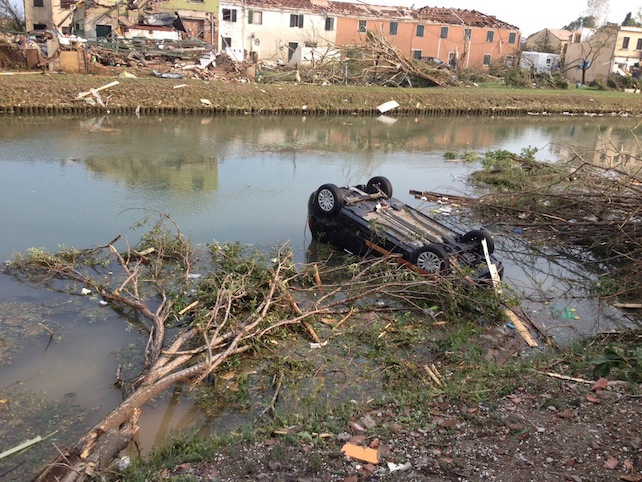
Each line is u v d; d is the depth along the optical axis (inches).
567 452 164.1
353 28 1770.4
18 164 581.9
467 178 637.9
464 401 201.8
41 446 186.5
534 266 390.0
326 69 1416.1
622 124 1309.1
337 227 376.2
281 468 164.4
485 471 157.9
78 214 436.8
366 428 186.9
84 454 168.2
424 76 1477.6
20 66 1073.5
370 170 660.7
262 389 223.1
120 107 975.0
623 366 208.7
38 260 327.6
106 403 213.0
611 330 284.4
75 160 613.6
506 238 440.5
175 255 356.2
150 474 164.1
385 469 161.6
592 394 199.0
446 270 307.1
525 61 1956.2
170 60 1274.6
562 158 795.4
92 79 1023.6
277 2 1702.8
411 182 613.0
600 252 416.2
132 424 188.2
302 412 205.3
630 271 367.6
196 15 1526.8
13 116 874.8
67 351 246.2
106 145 701.3
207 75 1248.2
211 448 177.6
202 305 280.1
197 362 234.8
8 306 280.7
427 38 1859.0
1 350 242.2
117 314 281.6
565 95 1508.4
